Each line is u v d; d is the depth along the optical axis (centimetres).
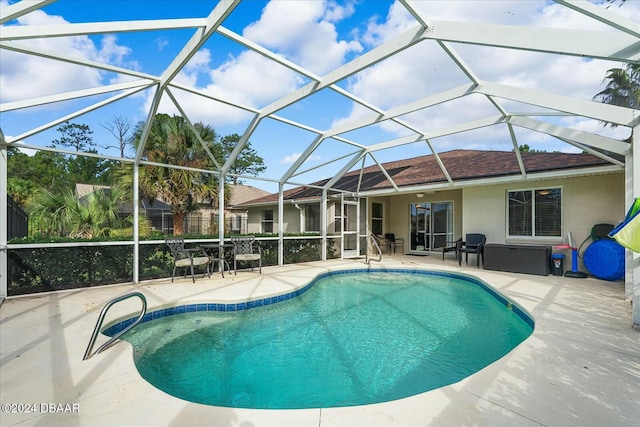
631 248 297
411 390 328
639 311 399
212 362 391
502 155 1216
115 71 470
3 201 553
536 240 932
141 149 678
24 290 586
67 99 472
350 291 785
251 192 2847
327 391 327
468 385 260
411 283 880
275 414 222
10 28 316
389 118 664
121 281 704
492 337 475
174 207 1215
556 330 396
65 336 370
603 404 232
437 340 464
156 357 404
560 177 831
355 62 483
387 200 1558
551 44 345
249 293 617
